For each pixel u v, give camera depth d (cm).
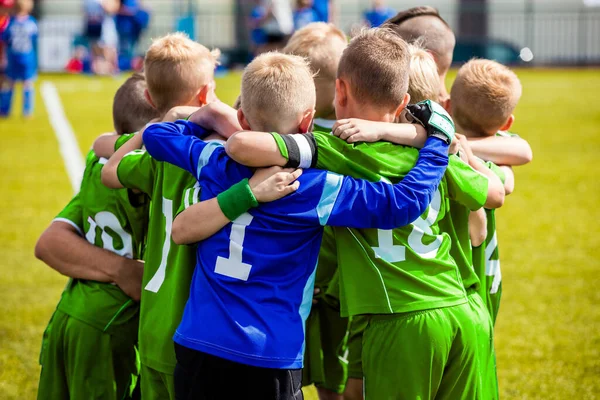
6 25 2447
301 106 491
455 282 509
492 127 595
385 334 495
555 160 1916
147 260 534
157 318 519
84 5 3922
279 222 475
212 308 473
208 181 490
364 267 496
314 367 644
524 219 1410
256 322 465
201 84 571
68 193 1560
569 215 1433
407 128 502
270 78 486
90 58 3934
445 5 4838
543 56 4809
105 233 580
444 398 512
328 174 476
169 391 517
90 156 598
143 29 4044
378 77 503
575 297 1018
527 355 838
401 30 675
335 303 620
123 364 584
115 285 577
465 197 512
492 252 588
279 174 468
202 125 523
